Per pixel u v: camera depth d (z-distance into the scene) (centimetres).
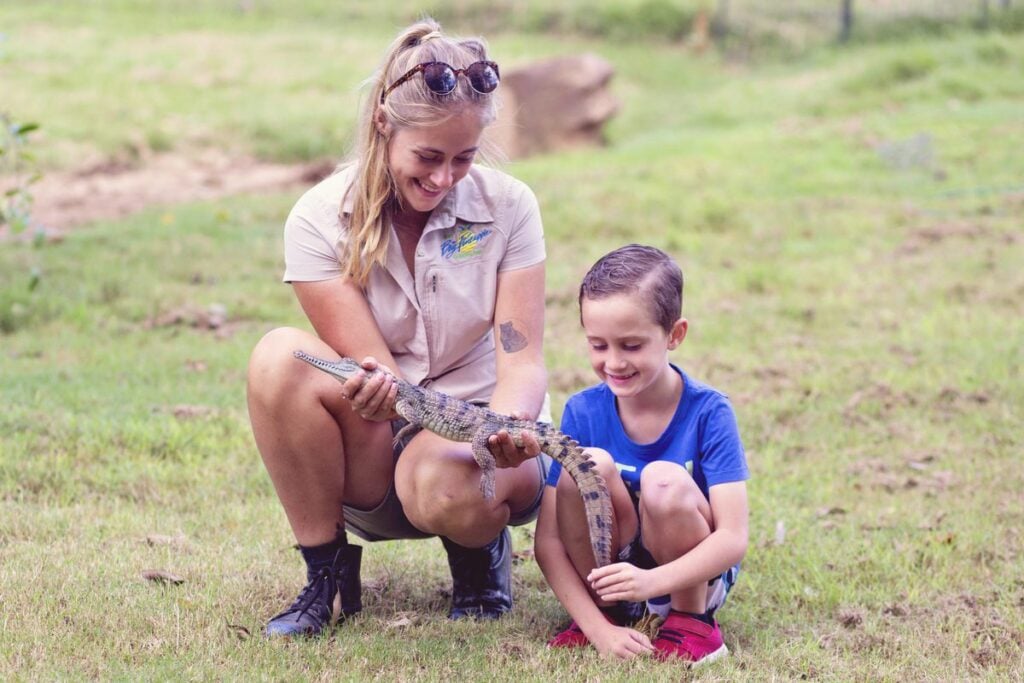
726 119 1847
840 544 495
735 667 371
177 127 1702
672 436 388
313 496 395
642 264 372
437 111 358
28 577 419
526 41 2392
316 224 397
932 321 860
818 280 982
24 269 968
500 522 388
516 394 392
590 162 1559
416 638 388
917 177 1359
